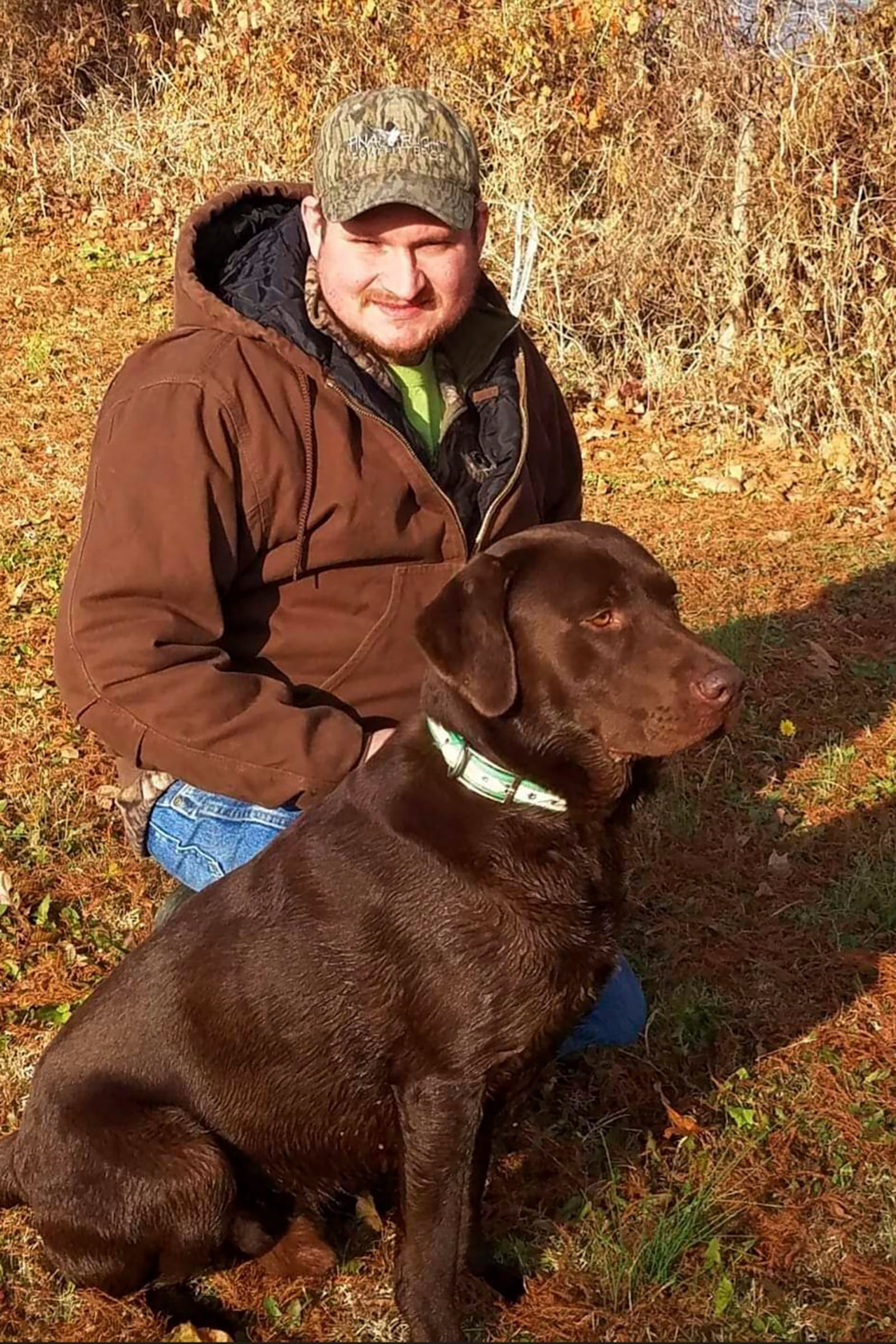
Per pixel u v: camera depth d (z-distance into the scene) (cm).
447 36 1093
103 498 320
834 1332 289
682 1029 382
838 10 924
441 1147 282
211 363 320
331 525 333
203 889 318
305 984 285
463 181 323
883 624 653
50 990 389
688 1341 288
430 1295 280
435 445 355
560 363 1020
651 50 1034
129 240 1319
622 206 1054
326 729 328
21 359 1016
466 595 285
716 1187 323
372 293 327
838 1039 378
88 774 504
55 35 1556
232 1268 309
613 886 295
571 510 429
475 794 284
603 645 285
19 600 640
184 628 322
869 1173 331
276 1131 293
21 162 1440
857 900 441
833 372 927
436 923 279
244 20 1193
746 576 709
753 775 523
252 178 1241
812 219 942
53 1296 298
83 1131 280
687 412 984
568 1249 310
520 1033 280
